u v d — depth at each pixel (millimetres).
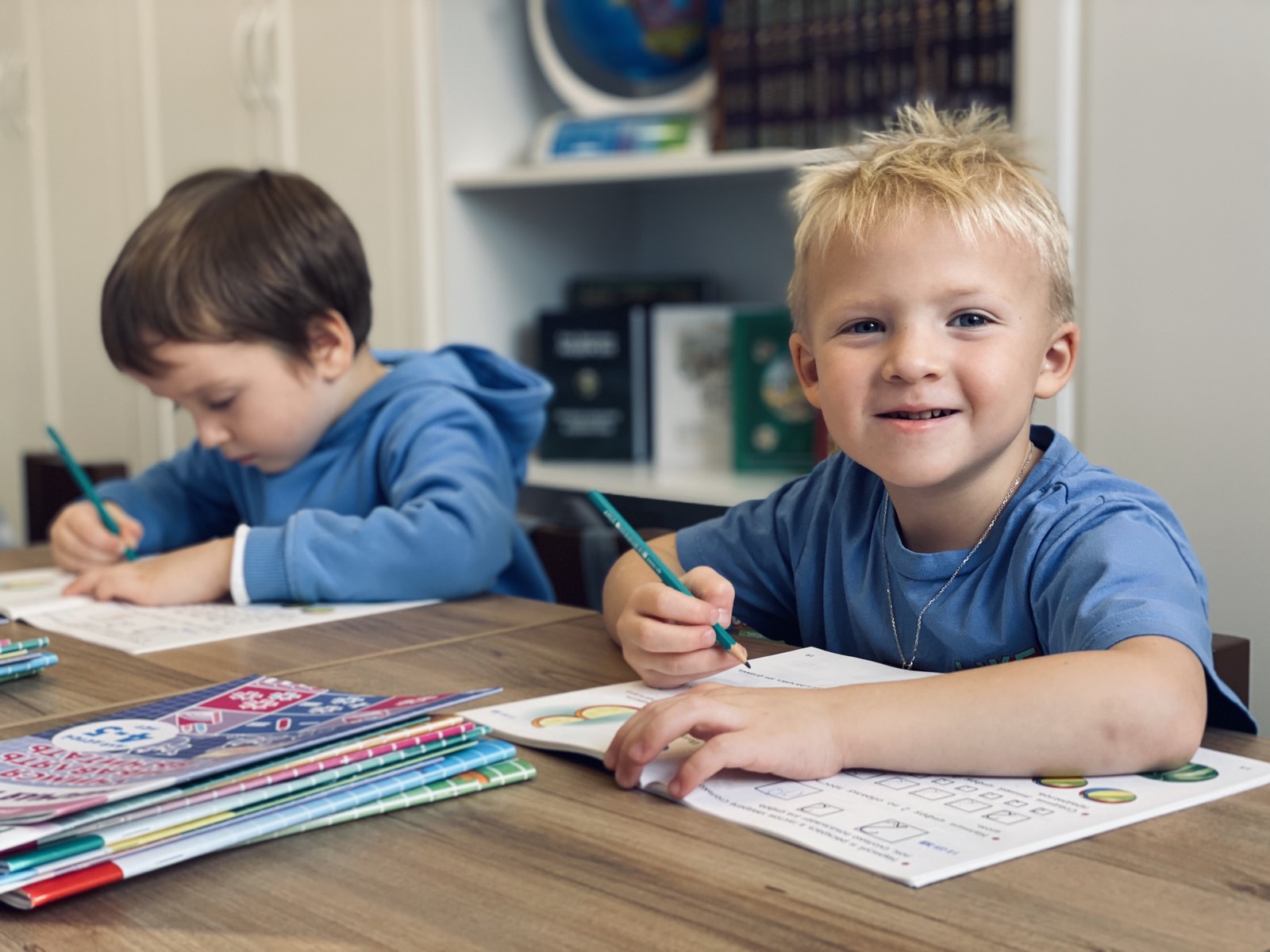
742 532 1092
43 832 534
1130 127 1690
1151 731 658
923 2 2006
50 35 2980
